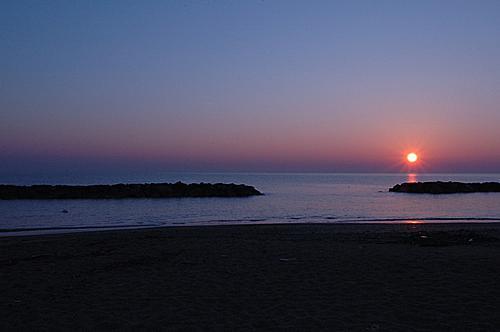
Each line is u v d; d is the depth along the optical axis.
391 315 7.79
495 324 7.29
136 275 10.93
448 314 7.79
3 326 7.45
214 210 40.59
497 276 10.27
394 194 68.88
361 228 23.23
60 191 55.31
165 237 18.08
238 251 13.95
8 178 168.88
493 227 23.58
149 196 57.03
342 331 7.07
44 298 9.03
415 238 16.61
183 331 7.17
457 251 13.63
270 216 35.09
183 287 9.77
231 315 7.89
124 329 7.29
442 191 72.56
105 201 51.16
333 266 11.55
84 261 12.73
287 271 11.12
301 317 7.75
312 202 51.62
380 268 11.23
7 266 12.12
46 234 21.38
